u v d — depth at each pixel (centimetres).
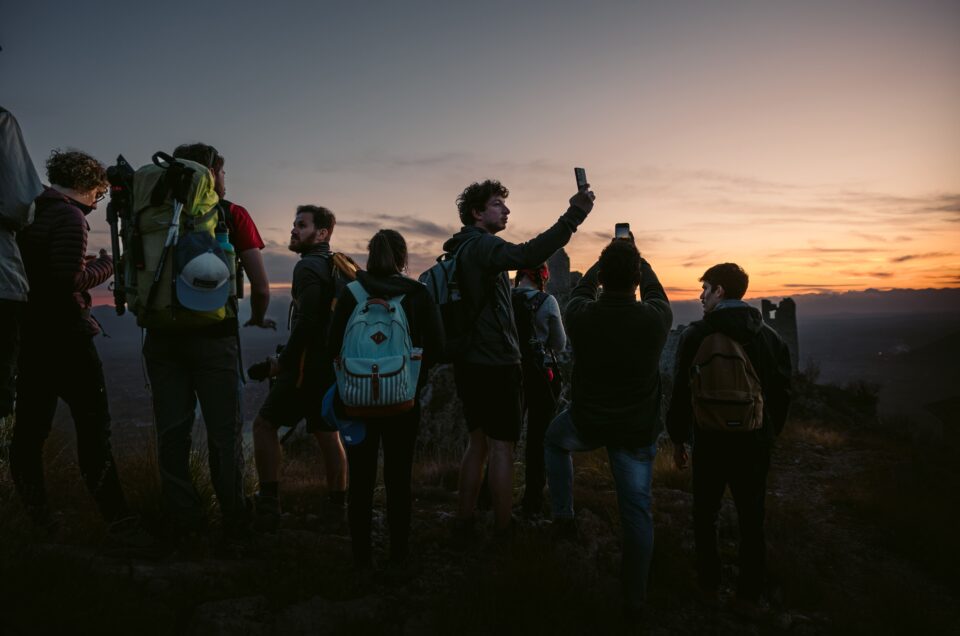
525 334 393
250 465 419
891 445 880
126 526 289
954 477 657
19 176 245
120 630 208
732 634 293
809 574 371
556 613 268
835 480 675
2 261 240
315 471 549
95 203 291
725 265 327
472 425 343
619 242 293
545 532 355
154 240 262
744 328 312
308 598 263
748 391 301
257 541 301
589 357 293
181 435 283
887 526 502
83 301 279
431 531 356
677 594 325
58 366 272
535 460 396
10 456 280
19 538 243
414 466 579
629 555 285
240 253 296
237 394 291
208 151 299
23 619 200
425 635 251
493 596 274
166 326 265
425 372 292
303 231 336
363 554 288
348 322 280
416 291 287
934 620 341
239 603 246
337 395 284
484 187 343
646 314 287
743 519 313
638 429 288
